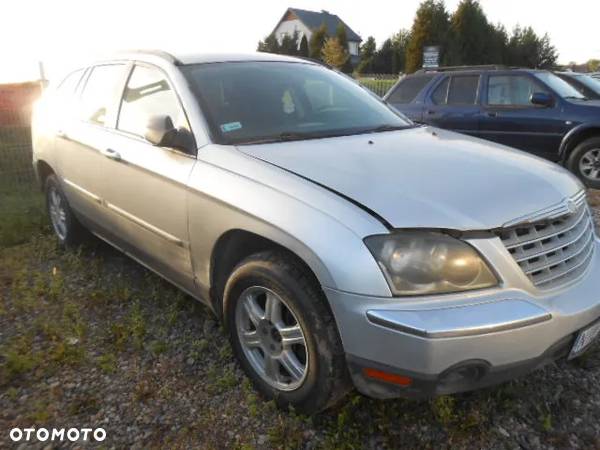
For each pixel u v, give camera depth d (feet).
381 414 8.54
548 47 172.24
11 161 26.71
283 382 8.70
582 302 7.82
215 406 8.93
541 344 7.34
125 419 8.68
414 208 7.48
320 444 8.06
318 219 7.62
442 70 29.19
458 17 149.48
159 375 9.75
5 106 27.48
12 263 14.99
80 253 15.30
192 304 12.23
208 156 9.62
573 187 9.07
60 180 14.85
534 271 7.59
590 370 9.73
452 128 27.86
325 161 8.97
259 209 8.30
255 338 9.02
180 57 11.73
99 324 11.55
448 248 7.19
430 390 7.13
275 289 8.23
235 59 12.19
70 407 8.91
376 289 7.11
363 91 13.62
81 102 14.17
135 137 11.46
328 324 7.70
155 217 10.76
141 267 14.56
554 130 24.98
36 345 10.77
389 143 10.27
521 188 8.24
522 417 8.60
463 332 6.86
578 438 8.17
